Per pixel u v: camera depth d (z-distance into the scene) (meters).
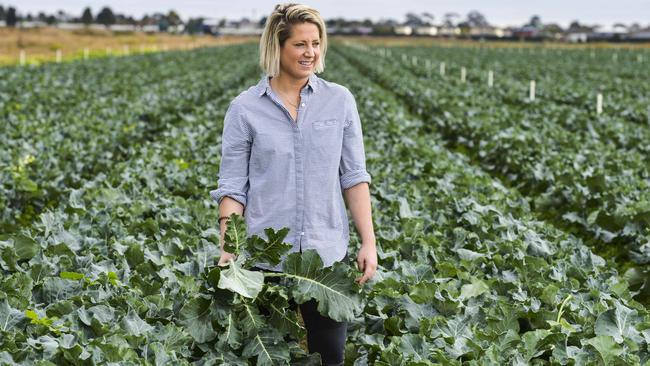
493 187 10.25
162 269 5.61
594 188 10.39
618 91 28.88
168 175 9.88
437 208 8.70
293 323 4.20
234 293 4.11
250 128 4.15
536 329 4.73
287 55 4.05
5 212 9.23
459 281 5.77
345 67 38.03
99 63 39.56
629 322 4.74
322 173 4.16
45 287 5.04
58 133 13.84
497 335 4.62
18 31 91.31
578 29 156.50
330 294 4.00
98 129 14.66
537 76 37.28
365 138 13.78
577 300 5.55
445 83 29.69
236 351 4.40
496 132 15.87
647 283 7.88
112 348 3.98
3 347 4.06
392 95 27.27
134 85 26.17
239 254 4.06
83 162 11.99
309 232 4.18
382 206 8.77
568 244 7.49
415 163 11.52
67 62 40.84
